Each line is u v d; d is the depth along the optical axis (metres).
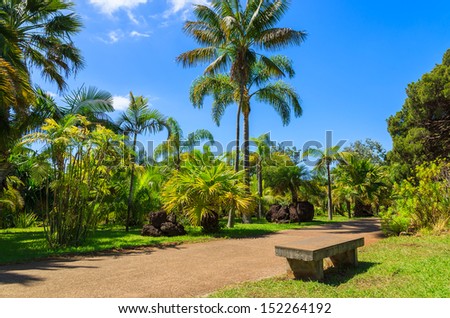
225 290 5.10
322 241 6.25
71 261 7.82
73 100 14.59
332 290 5.00
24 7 14.20
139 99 15.55
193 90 20.22
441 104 23.16
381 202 30.33
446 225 11.41
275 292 4.93
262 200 23.80
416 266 6.23
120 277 6.11
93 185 11.11
